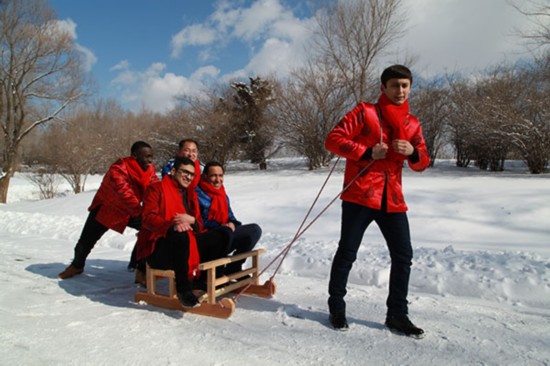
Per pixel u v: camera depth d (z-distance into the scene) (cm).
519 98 1661
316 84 2039
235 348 258
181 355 246
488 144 1698
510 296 362
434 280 401
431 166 2059
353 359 245
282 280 446
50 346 256
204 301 333
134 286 416
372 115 289
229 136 2228
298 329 294
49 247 650
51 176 2153
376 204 286
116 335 278
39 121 2088
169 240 323
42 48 2005
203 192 386
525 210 689
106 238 696
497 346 265
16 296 367
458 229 634
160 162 2330
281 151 2455
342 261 297
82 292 387
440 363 240
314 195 984
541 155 1516
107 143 2344
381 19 1941
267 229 732
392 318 291
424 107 2031
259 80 2302
